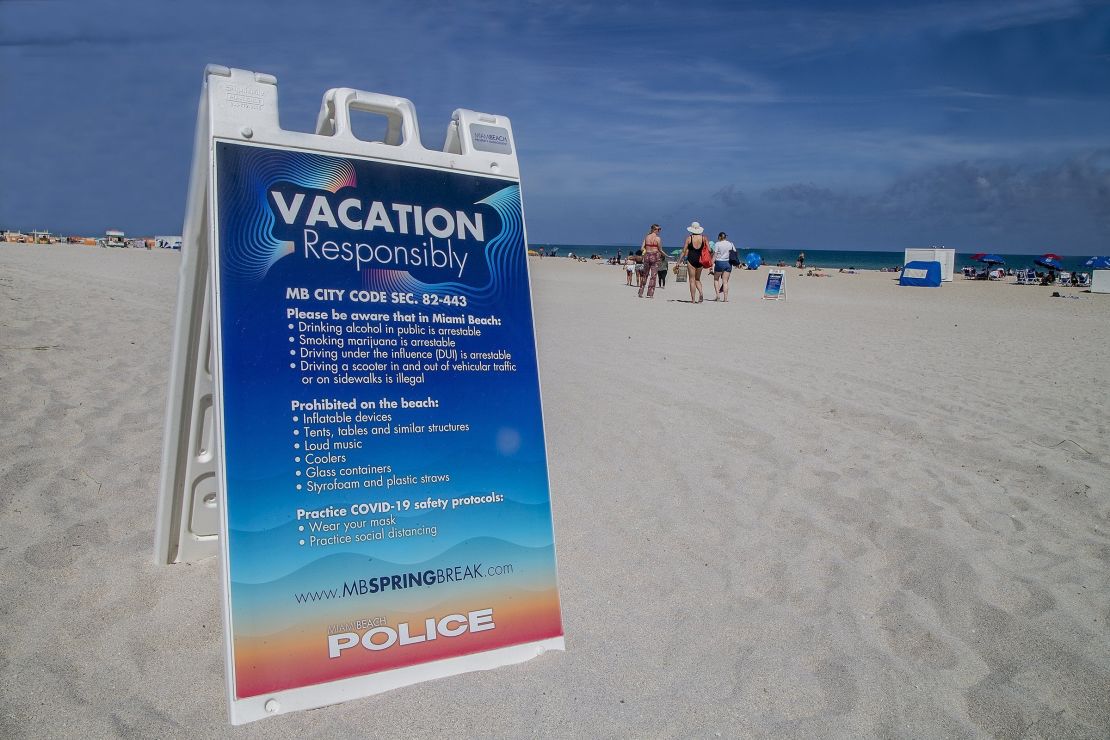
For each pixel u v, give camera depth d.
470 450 2.75
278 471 2.47
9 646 2.58
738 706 2.51
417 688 2.51
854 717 2.49
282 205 2.56
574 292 20.42
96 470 4.13
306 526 2.48
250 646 2.34
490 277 2.87
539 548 2.80
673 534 3.84
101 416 5.04
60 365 6.28
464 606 2.66
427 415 2.70
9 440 4.43
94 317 8.77
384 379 2.65
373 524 2.57
